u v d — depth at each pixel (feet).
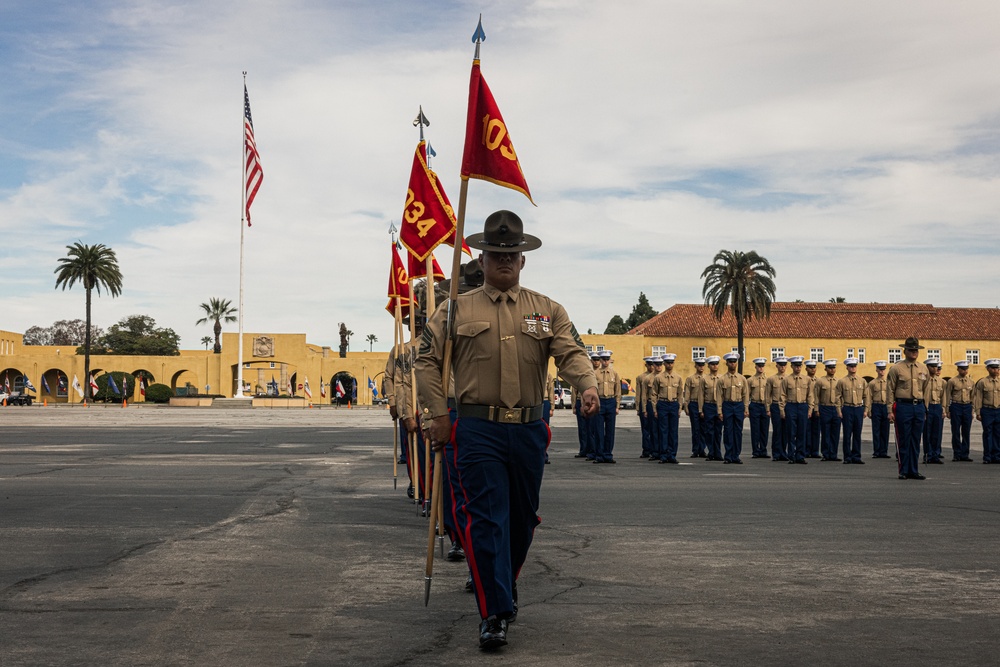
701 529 31.65
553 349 19.44
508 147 20.29
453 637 18.04
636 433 112.78
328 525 32.09
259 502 38.45
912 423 53.72
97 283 287.89
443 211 35.88
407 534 30.22
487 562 17.62
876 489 46.78
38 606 20.38
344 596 21.47
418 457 34.94
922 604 20.79
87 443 80.74
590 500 40.57
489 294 19.42
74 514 34.60
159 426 116.47
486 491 18.30
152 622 19.06
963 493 44.80
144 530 30.81
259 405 243.81
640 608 20.36
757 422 76.38
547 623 19.08
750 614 19.84
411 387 34.45
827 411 74.38
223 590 22.02
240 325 232.12
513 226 19.24
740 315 239.30
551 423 135.03
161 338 406.82
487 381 18.92
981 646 17.47
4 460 61.05
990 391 71.00
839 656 16.78
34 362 298.76
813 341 266.98
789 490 45.70
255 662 16.35
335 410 214.90
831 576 23.77
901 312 276.82
